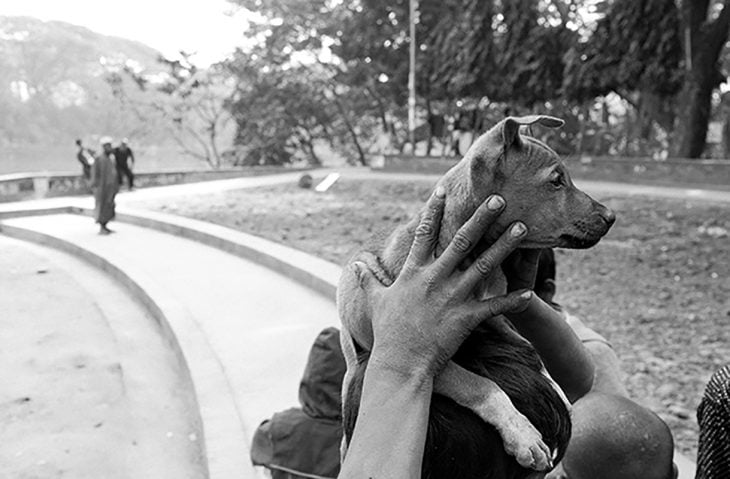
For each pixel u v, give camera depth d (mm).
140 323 10281
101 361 8688
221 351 8148
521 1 31797
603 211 1672
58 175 26297
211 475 5027
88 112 71375
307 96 42406
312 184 25969
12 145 68438
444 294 1472
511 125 1625
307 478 3779
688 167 25312
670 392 7094
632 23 27391
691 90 26859
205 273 12336
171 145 66688
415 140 37875
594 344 2830
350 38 38344
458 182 1652
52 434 6773
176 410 7262
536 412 1561
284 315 9648
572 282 11828
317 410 3869
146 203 21516
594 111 43531
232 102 43688
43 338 9648
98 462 6203
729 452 1820
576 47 29609
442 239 1625
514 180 1636
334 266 11719
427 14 37219
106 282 12922
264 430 3980
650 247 14367
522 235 1424
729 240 14797
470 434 1496
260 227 16734
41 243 17344
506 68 32281
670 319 9680
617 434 2223
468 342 1667
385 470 1398
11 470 6094
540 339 1945
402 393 1467
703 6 26312
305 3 40906
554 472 2523
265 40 42156
